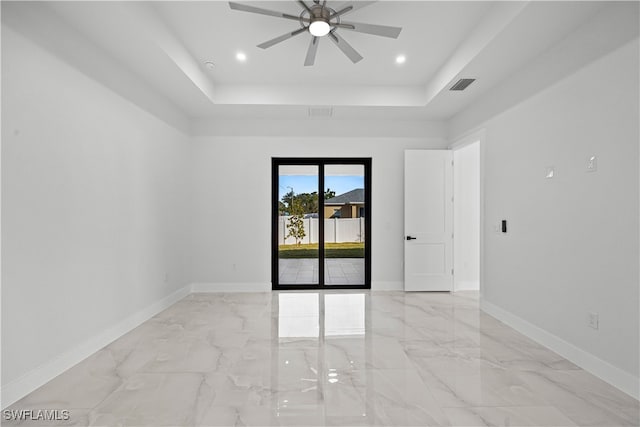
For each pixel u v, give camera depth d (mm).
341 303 4430
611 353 2289
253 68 3996
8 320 2076
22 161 2176
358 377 2404
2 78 2045
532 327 3148
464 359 2705
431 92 4262
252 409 2008
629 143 2156
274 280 5215
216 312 4023
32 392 2205
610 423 1866
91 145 2832
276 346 2975
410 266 5062
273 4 2768
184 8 2814
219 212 5129
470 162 5227
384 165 5211
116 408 2020
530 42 2811
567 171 2703
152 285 3877
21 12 2166
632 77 2133
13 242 2115
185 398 2127
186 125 4898
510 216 3512
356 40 3340
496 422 1879
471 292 5055
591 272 2459
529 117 3195
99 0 2287
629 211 2158
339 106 4547
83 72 2734
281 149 5156
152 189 3883
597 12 2381
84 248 2744
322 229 5227
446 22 3008
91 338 2814
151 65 3287
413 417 1929
